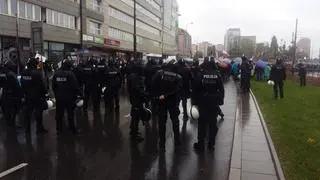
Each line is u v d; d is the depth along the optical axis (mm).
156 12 111812
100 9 61344
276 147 9383
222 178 7285
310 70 65688
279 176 7102
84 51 34656
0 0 35031
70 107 10898
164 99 9227
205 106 9109
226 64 34062
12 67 12188
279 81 20062
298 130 11641
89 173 7504
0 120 13062
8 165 7969
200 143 9258
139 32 90688
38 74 10820
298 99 20625
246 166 7855
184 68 13102
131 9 80688
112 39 66750
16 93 11781
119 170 7711
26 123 11148
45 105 11102
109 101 15648
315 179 6980
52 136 10648
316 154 8828
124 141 10164
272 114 14664
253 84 30266
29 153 8891
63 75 10758
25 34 38531
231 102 18547
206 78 9008
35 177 7234
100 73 15555
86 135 10844
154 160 8438
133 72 10477
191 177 7336
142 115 10453
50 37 43188
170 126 12320
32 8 40125
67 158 8516
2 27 35125
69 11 48688
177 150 9305
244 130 11438
